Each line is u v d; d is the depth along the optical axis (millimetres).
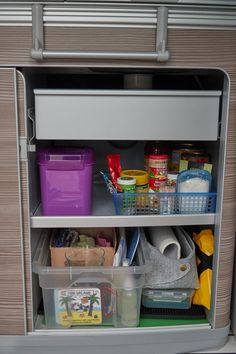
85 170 887
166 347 926
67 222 878
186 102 832
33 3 751
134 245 972
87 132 831
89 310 907
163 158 964
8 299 880
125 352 919
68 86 1235
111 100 817
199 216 905
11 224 851
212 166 1013
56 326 914
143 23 778
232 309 992
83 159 882
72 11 765
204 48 801
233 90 824
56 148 984
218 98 838
